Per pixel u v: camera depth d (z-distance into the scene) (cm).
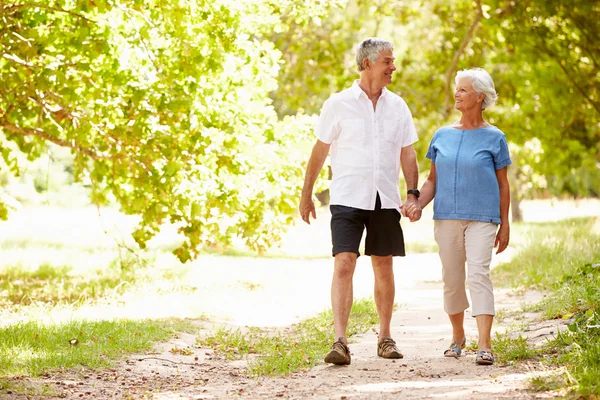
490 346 744
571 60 2659
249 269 1922
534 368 684
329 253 2592
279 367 768
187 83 1348
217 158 1416
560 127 2917
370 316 1098
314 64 2864
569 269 1377
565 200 7019
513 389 607
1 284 1527
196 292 1449
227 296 1410
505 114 3028
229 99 1419
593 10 2491
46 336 894
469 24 2883
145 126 1342
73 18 1293
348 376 709
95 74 1309
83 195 4472
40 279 1658
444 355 789
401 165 832
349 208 792
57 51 1294
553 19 2666
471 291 752
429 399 592
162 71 1302
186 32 1222
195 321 1115
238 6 1280
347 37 2973
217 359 855
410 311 1197
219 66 1262
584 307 910
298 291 1538
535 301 1142
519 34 2614
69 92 1228
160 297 1361
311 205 834
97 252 2183
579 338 754
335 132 809
